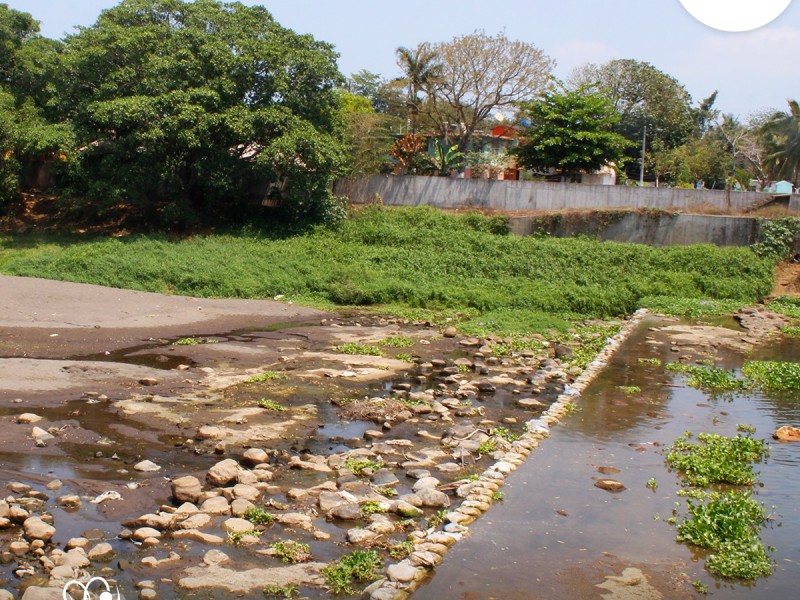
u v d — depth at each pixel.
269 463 11.26
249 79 35.62
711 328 27.39
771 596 7.73
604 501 10.22
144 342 20.45
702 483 10.91
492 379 18.12
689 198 40.12
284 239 36.62
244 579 7.69
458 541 8.81
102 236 35.84
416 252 35.78
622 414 14.88
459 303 31.36
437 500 9.95
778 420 14.88
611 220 39.06
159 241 34.12
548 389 17.36
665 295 34.41
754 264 36.16
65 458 10.94
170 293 29.70
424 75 44.56
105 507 9.27
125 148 34.19
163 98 33.19
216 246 34.31
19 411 13.02
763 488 10.94
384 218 38.75
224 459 11.27
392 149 45.72
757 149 58.69
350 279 32.28
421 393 15.91
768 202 40.22
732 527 9.08
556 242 37.41
